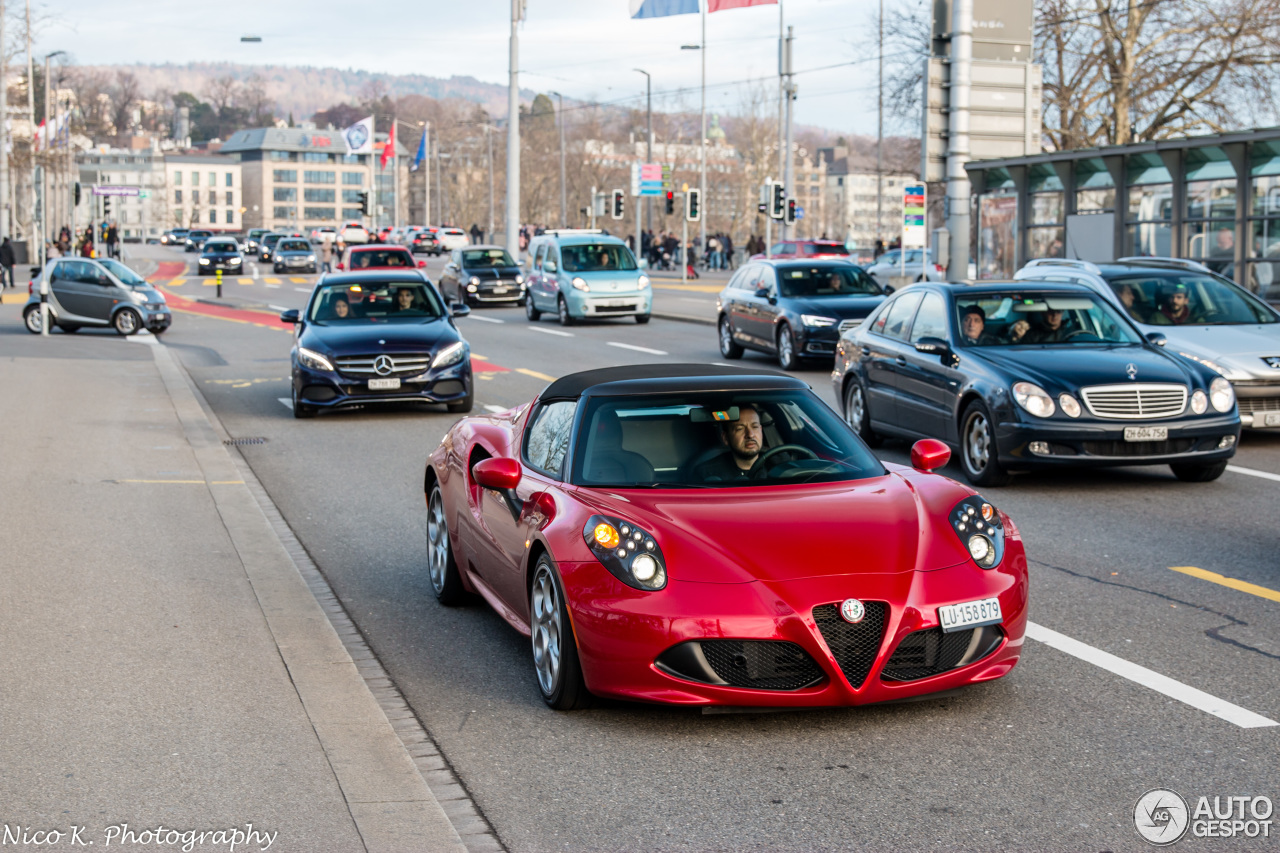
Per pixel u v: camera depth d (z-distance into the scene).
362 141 79.50
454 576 6.79
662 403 5.83
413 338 14.88
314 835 3.87
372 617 6.71
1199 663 5.67
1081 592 6.96
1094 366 9.98
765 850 3.85
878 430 12.10
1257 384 11.92
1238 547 8.04
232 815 4.00
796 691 4.65
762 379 6.05
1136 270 13.70
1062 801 4.17
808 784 4.35
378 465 11.66
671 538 4.89
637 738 4.83
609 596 4.79
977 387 10.16
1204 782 4.32
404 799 4.14
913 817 4.06
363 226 84.38
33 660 5.61
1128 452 9.71
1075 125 42.66
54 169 66.25
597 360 21.72
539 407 6.32
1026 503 9.58
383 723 4.86
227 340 26.83
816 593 4.67
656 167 56.12
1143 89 40.88
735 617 4.63
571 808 4.18
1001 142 23.47
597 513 5.07
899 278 39.59
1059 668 5.61
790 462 5.61
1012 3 23.34
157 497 9.55
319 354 14.62
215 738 4.68
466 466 6.56
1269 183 21.33
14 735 4.70
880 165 56.97
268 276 64.19
